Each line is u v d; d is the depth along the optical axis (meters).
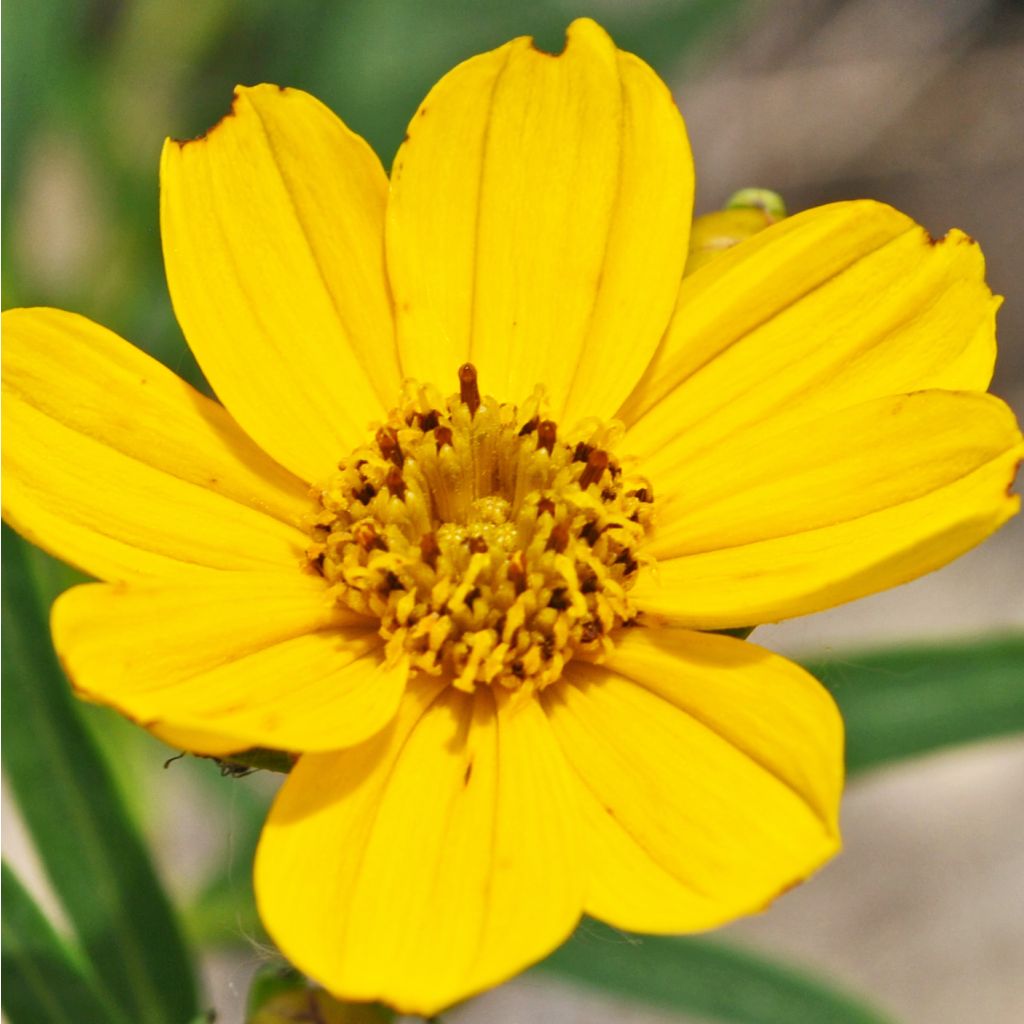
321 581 0.18
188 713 0.17
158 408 0.18
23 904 0.19
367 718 0.17
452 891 0.17
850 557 0.17
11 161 0.21
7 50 0.21
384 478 0.18
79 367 0.17
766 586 0.17
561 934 0.16
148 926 0.19
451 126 0.18
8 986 0.18
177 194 0.18
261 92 0.18
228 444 0.18
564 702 0.17
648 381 0.18
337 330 0.18
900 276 0.18
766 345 0.18
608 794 0.17
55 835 0.19
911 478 0.17
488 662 0.17
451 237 0.18
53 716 0.19
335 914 0.16
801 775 0.17
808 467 0.18
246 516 0.18
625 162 0.18
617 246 0.18
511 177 0.18
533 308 0.18
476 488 0.18
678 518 0.18
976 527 0.16
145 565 0.17
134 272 0.22
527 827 0.17
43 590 0.19
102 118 0.22
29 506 0.17
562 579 0.18
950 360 0.18
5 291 0.21
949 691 0.19
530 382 0.18
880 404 0.17
